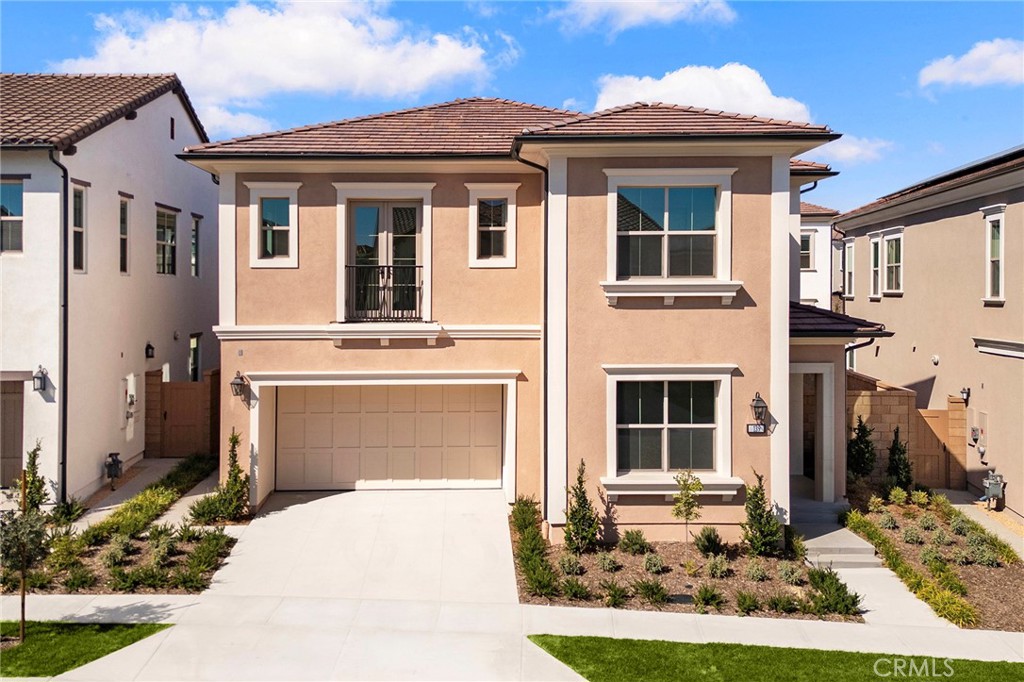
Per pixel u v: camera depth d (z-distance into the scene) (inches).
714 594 414.9
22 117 570.6
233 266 543.8
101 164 601.0
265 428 566.6
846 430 642.2
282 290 546.9
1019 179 577.3
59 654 346.0
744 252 487.2
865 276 938.7
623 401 493.7
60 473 537.6
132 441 673.0
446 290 555.2
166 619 384.5
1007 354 590.6
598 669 343.3
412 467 609.6
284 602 409.4
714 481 482.0
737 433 489.7
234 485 533.0
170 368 766.5
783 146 477.1
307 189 546.9
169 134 754.8
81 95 654.5
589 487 491.2
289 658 348.5
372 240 563.5
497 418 612.4
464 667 343.0
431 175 552.7
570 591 419.5
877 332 555.8
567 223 486.6
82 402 571.5
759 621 398.0
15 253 538.9
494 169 550.6
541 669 342.3
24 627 362.6
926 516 537.6
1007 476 589.9
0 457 565.0
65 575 430.0
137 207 676.1
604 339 489.1
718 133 465.7
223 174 541.0
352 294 557.0
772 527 470.0
